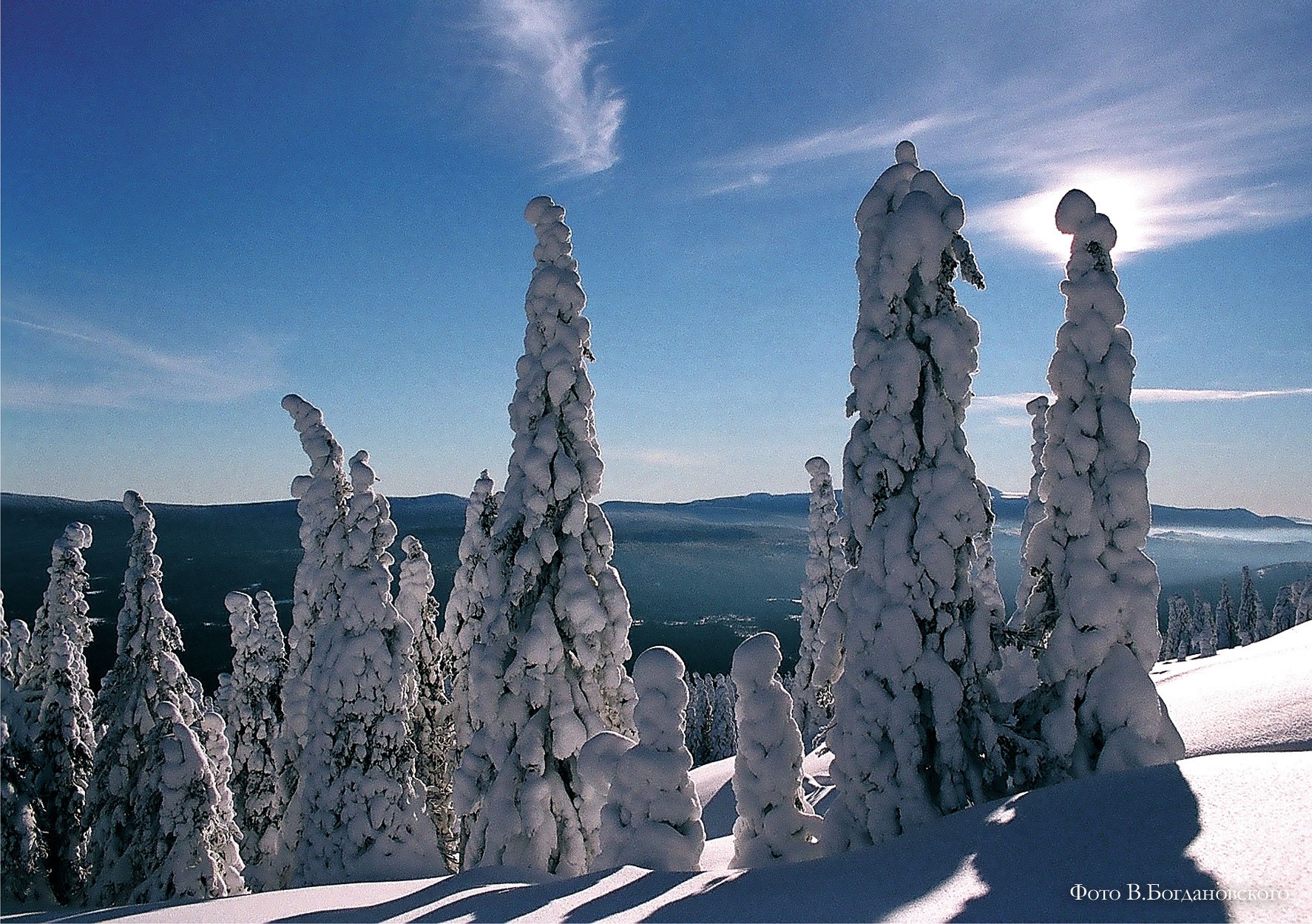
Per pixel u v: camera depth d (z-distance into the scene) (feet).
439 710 71.72
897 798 35.55
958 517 37.14
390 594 63.72
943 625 36.73
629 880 33.63
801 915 24.97
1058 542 36.73
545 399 53.57
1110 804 27.17
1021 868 24.58
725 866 52.26
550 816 48.06
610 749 42.39
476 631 67.36
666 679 38.45
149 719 66.08
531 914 30.89
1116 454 35.96
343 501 66.74
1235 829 22.95
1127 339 36.70
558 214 53.98
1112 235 36.63
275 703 79.36
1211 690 63.21
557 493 51.62
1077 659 34.91
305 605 73.51
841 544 40.91
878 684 37.17
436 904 36.45
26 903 63.41
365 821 58.03
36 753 67.46
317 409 67.87
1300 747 40.91
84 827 65.82
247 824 75.15
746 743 38.58
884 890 25.95
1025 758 35.04
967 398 38.47
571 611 51.16
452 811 68.33
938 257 38.24
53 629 70.18
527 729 49.32
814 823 38.17
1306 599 193.67
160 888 56.95
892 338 38.83
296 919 36.19
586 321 53.78
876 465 38.42
